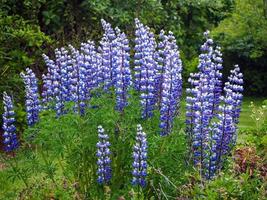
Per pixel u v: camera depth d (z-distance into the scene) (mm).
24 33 4137
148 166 2217
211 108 2250
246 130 2461
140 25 2307
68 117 2297
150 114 2275
